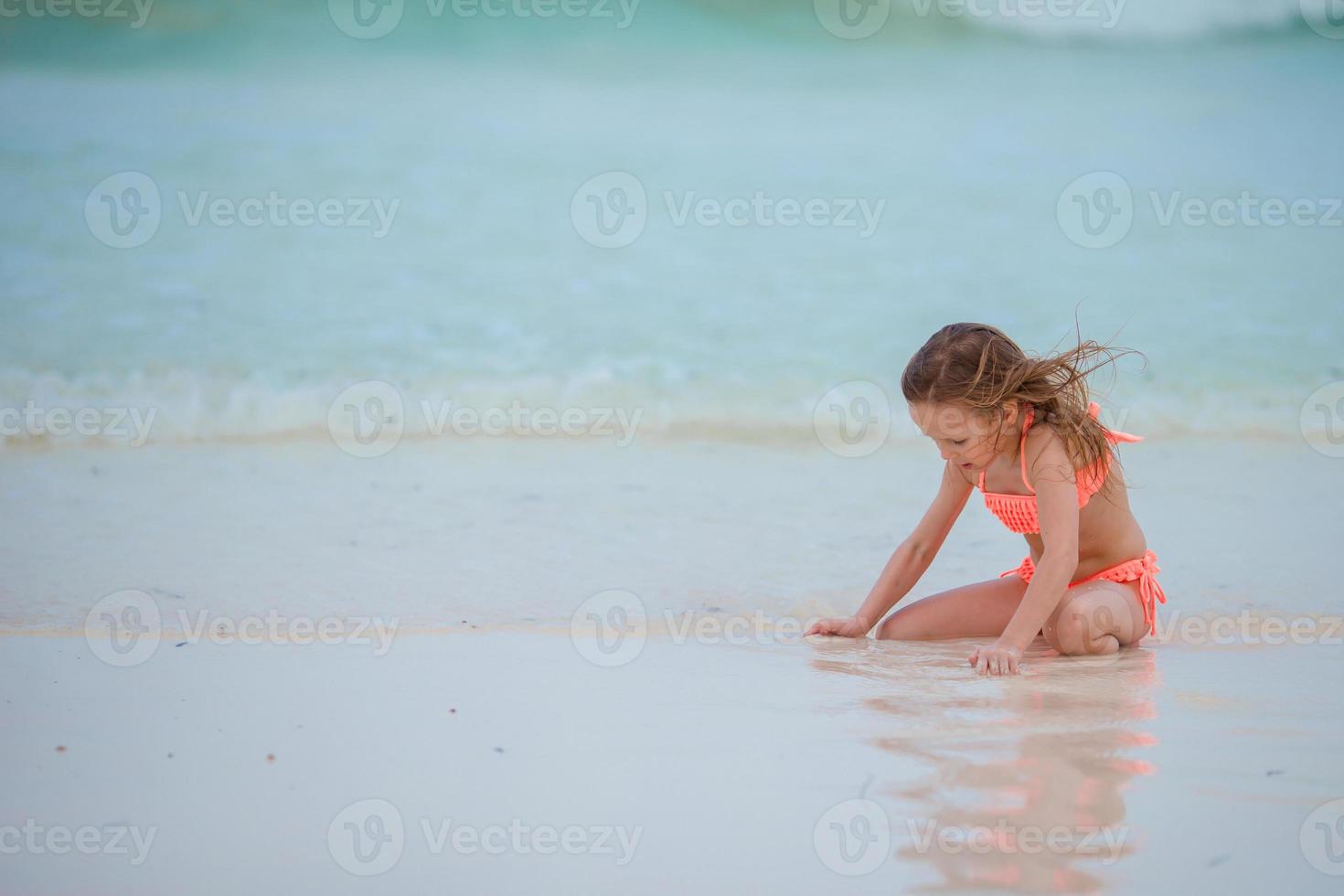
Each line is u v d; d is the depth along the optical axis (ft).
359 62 69.62
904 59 74.90
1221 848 9.57
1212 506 22.25
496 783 10.91
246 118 57.47
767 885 9.02
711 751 11.63
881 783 10.81
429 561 18.65
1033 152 55.88
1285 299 37.91
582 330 34.58
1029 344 33.81
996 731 12.10
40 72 65.67
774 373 31.40
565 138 56.03
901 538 20.36
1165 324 35.65
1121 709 12.81
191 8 67.72
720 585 17.78
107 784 10.90
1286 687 13.61
